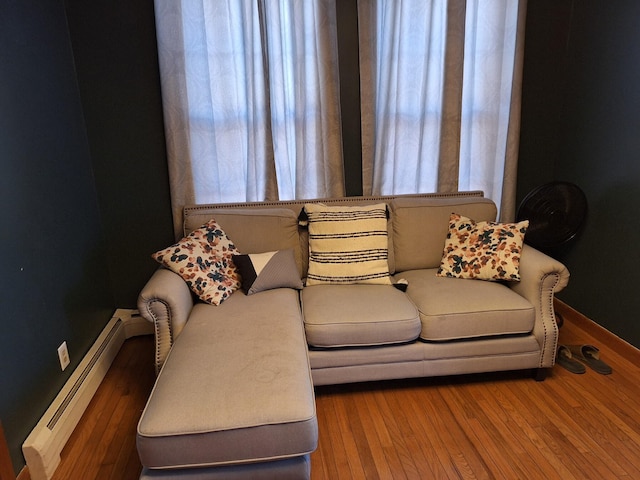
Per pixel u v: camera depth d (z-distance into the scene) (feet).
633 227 7.80
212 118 8.52
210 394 4.67
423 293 7.29
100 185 8.61
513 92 9.12
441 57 8.80
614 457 5.72
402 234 8.47
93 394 7.10
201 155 8.65
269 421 4.45
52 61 7.08
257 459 4.54
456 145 9.21
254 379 4.90
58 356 6.46
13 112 5.75
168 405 4.54
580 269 9.20
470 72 9.03
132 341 8.98
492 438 6.08
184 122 8.34
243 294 7.25
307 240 8.40
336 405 6.84
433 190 9.58
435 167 9.43
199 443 4.38
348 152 9.27
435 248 8.43
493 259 7.57
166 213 8.98
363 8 8.40
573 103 9.22
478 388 7.21
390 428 6.31
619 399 6.87
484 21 8.80
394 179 9.29
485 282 7.63
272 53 8.34
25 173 5.94
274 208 8.45
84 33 7.91
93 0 7.82
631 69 7.70
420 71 8.82
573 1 9.04
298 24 8.23
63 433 5.96
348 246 7.83
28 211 5.94
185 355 5.39
